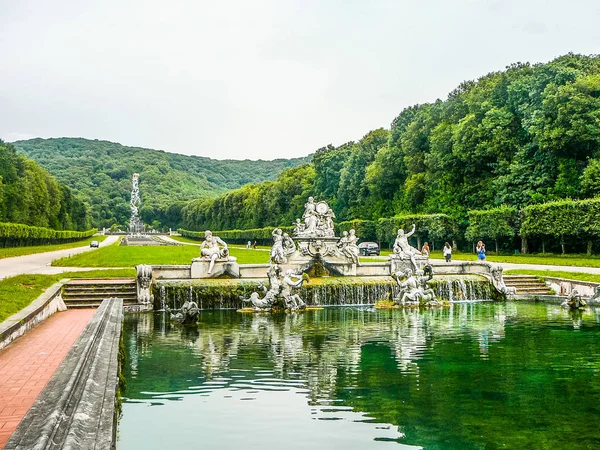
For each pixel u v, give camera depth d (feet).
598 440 32.96
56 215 461.37
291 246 116.37
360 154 330.95
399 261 118.32
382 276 116.06
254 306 95.91
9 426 27.43
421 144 279.69
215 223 593.83
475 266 119.65
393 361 53.78
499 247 220.23
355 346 61.67
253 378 47.32
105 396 28.22
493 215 199.82
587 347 60.75
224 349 60.13
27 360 43.32
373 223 292.20
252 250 267.59
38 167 428.97
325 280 109.60
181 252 226.79
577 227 169.27
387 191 304.50
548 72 203.62
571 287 108.47
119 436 33.55
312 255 116.67
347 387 44.32
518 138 214.07
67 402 25.13
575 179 191.11
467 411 38.37
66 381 29.04
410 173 283.18
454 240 237.66
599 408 38.91
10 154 360.28
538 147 202.80
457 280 111.34
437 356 56.18
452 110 259.80
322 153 389.60
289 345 62.49
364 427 35.19
